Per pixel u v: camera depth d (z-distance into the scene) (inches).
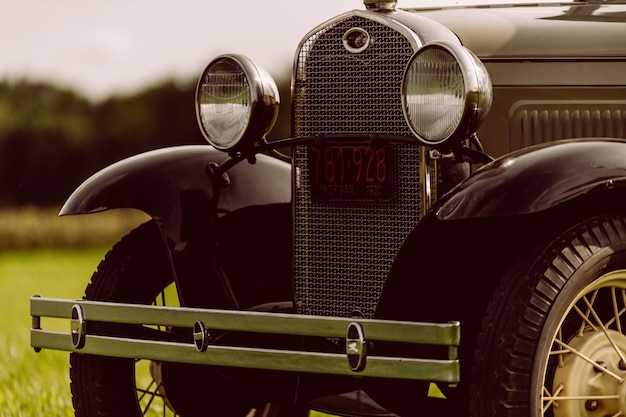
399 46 180.5
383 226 184.7
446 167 182.5
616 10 211.5
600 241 165.2
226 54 188.9
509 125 202.8
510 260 168.4
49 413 256.7
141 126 1828.2
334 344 184.4
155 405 268.2
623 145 168.7
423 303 173.0
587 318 171.2
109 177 199.6
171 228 195.6
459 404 173.2
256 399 192.1
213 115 189.9
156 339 189.5
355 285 188.1
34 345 191.3
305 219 191.8
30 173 1740.9
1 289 665.6
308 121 190.1
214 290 197.5
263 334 182.7
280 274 204.7
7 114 1761.8
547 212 169.2
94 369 198.8
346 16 185.0
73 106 1822.1
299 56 189.8
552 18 207.9
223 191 201.6
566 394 169.9
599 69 202.8
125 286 201.5
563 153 165.3
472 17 207.5
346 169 185.6
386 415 183.3
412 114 172.6
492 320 161.3
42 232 1200.8
